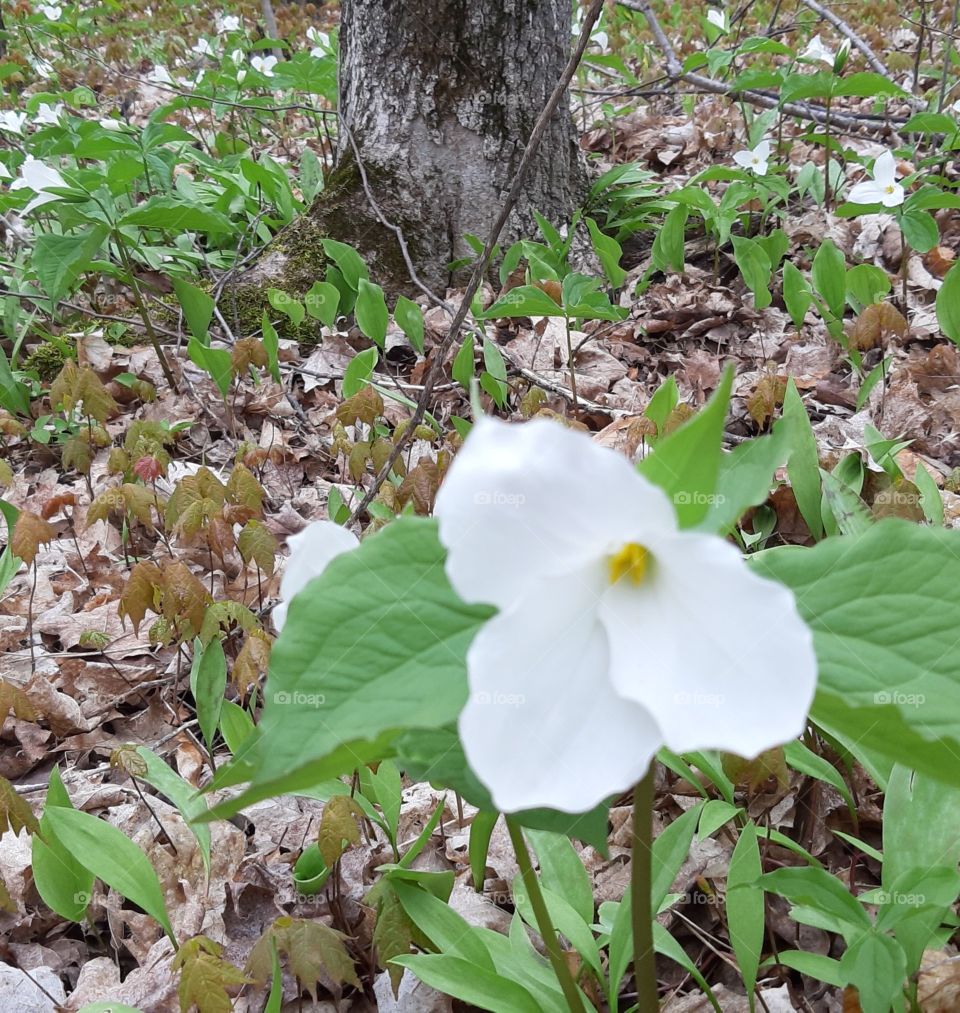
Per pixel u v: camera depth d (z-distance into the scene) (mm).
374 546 269
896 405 960
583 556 240
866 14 2443
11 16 2744
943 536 269
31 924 601
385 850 601
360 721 247
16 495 1049
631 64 2594
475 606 263
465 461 226
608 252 1206
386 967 449
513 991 408
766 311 1229
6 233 1602
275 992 416
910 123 1272
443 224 1370
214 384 1202
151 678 792
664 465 247
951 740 243
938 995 396
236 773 262
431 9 1287
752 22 2625
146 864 488
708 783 593
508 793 227
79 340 1234
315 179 1607
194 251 1465
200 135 2031
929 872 383
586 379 1126
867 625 267
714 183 1585
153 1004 536
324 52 2172
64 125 1458
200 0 3172
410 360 1258
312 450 1065
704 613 231
